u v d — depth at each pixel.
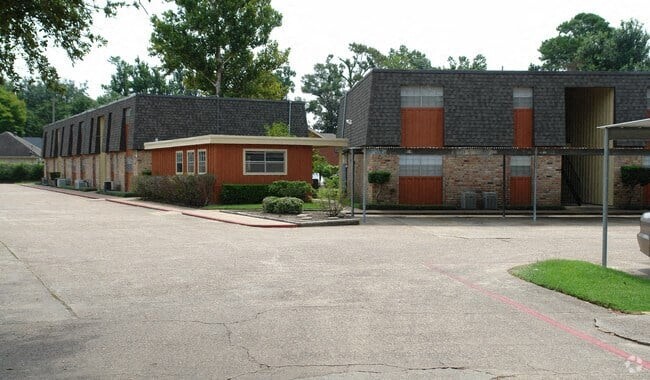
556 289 9.64
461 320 7.81
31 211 27.84
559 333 7.21
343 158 36.09
